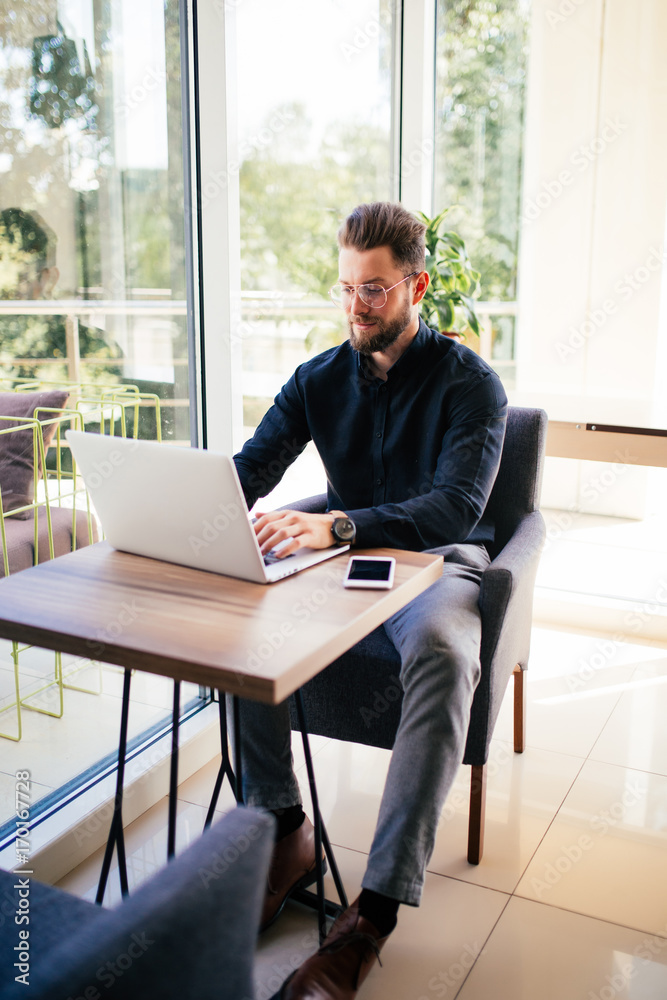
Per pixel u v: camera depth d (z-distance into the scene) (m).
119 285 1.87
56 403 1.74
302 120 2.44
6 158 1.55
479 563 1.75
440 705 1.35
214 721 2.10
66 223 1.70
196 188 2.06
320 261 2.62
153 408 2.03
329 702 1.61
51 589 1.25
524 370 2.95
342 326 2.77
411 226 1.61
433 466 1.75
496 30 2.79
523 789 1.95
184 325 2.10
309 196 2.53
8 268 1.58
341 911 1.51
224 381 2.18
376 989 1.36
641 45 2.56
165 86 1.94
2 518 1.66
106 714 1.93
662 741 2.15
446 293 2.81
